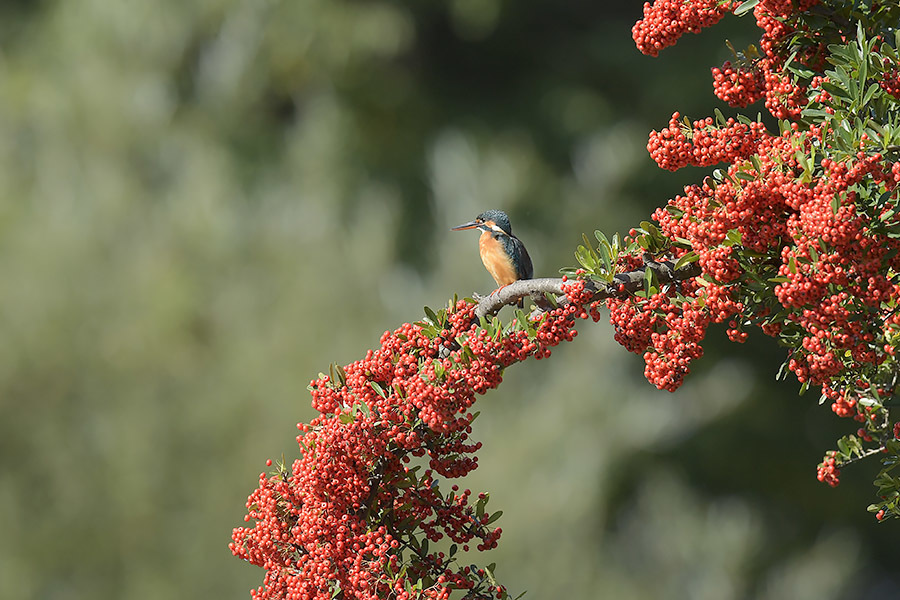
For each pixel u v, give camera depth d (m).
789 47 4.63
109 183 16.61
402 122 21.02
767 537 21.08
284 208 17.42
